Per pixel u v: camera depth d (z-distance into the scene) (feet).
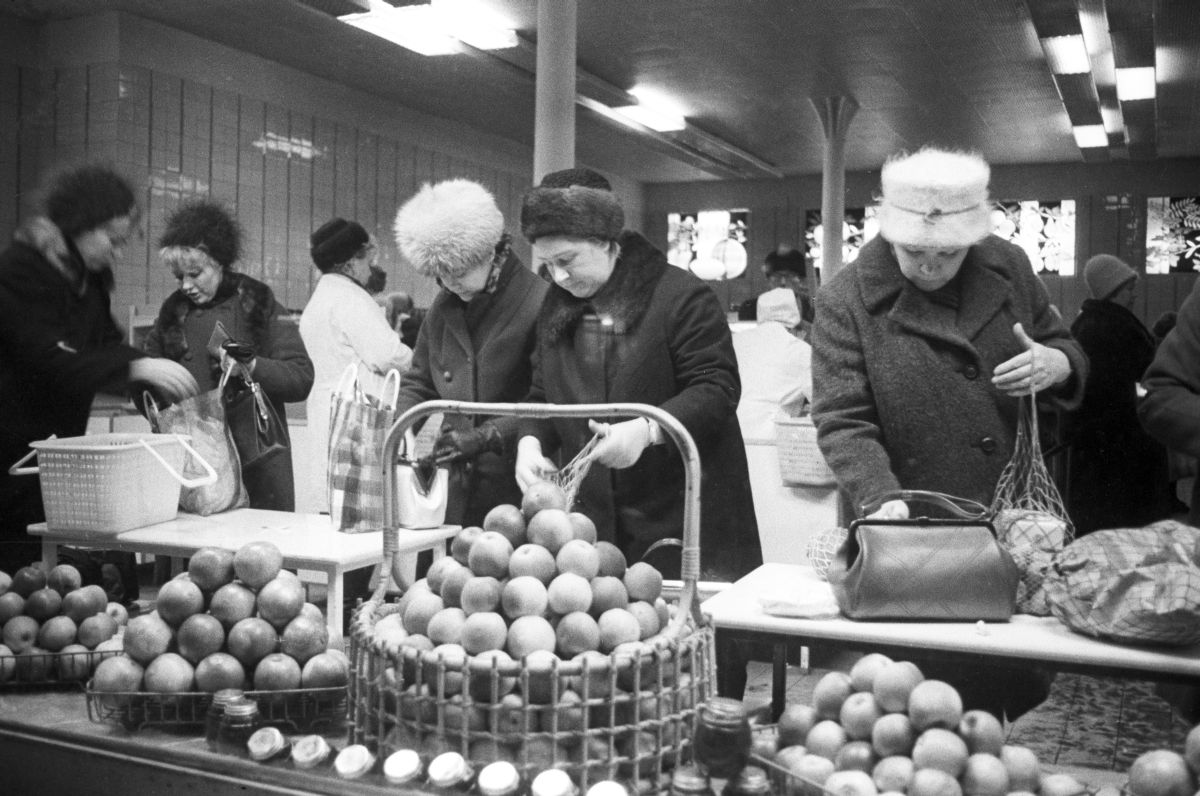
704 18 16.05
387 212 30.45
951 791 4.55
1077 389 7.25
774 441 11.93
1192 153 14.67
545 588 4.93
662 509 8.24
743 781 4.56
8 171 22.45
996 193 15.97
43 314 8.40
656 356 8.18
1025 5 13.25
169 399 9.40
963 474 7.30
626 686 4.76
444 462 8.77
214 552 6.01
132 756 5.48
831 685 4.99
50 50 23.53
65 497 8.32
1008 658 5.34
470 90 27.20
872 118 16.69
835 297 7.69
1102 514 8.52
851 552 6.05
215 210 11.47
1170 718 5.15
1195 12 11.42
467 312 9.25
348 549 7.74
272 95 27.04
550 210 7.92
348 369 8.75
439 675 4.66
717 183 23.09
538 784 4.44
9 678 6.43
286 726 5.73
